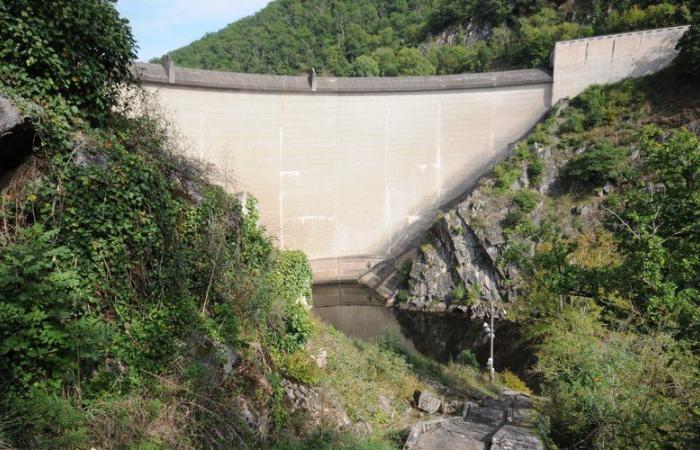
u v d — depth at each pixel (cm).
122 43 917
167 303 796
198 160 1115
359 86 4319
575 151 4166
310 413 977
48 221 675
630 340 1030
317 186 4322
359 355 1625
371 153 4472
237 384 819
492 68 5869
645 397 830
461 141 4581
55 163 698
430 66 6662
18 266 585
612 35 4316
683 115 3841
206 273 923
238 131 3872
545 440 972
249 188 3975
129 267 758
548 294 1608
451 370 2098
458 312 4084
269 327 1086
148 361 723
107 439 586
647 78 4250
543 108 4562
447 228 4222
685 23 4400
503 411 1313
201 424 689
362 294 4372
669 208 1049
